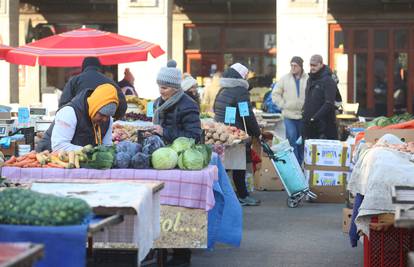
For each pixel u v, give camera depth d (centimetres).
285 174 1422
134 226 620
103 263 659
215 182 880
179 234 822
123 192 646
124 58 1598
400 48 2911
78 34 1594
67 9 3036
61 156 829
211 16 3005
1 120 1396
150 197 664
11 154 1138
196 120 979
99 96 868
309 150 1484
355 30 2927
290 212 1368
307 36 2342
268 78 2950
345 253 1025
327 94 1611
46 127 1470
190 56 3039
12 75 2597
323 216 1324
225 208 935
